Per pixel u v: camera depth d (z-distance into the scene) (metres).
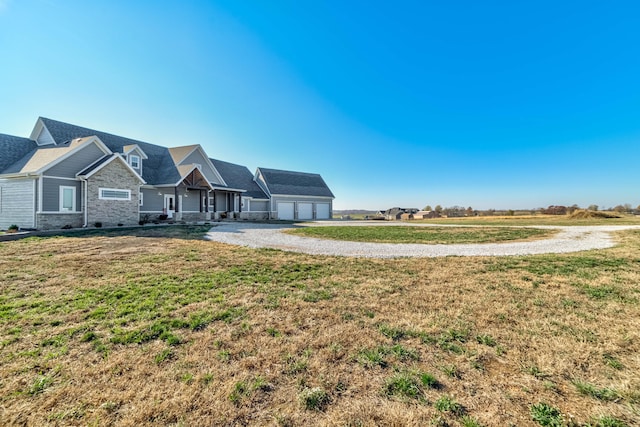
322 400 2.30
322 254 8.90
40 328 3.61
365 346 3.20
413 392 2.40
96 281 5.65
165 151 25.44
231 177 31.02
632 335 3.43
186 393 2.37
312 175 40.19
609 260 7.66
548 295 4.96
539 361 2.87
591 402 2.28
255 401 2.29
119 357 2.94
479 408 2.21
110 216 16.52
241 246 10.16
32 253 8.18
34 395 2.34
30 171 13.91
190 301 4.61
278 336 3.44
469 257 8.39
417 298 4.86
